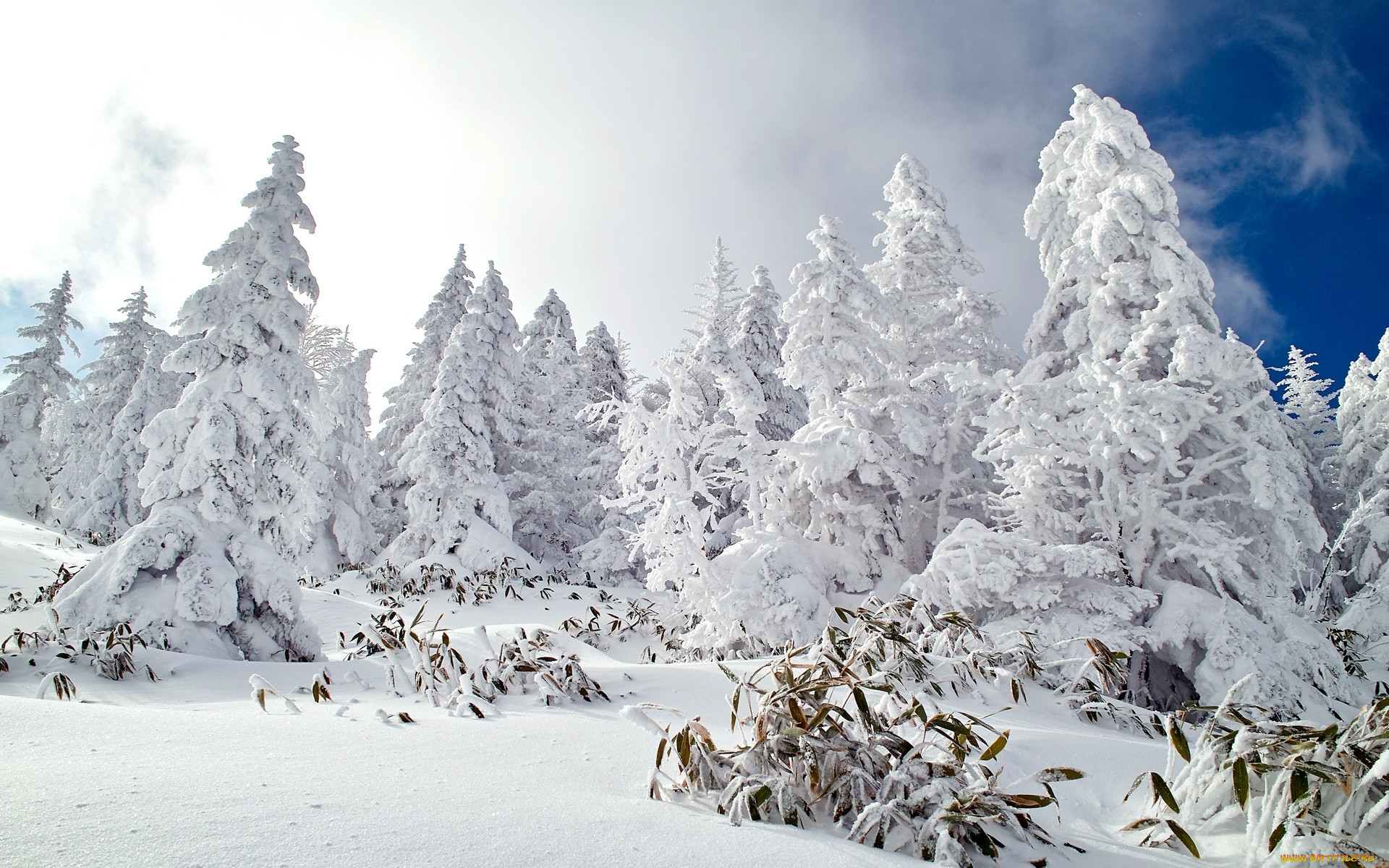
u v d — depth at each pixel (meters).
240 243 13.41
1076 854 2.37
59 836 1.40
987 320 18.02
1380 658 14.12
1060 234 15.88
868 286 15.54
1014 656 6.35
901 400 16.05
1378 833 2.19
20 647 7.02
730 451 13.41
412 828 1.68
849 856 1.91
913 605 7.60
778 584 12.02
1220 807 2.58
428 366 31.12
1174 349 11.05
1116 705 5.36
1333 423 29.70
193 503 11.39
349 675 6.24
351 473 26.58
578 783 2.53
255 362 12.67
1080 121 14.64
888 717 3.54
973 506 15.88
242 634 10.32
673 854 1.72
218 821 1.58
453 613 16.77
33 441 29.38
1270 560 10.94
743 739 3.22
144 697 5.57
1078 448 11.41
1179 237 12.62
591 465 30.20
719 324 31.91
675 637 13.40
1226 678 8.61
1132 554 10.66
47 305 30.30
